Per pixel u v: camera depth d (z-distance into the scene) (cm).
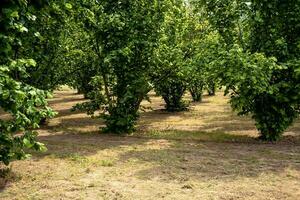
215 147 1168
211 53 1198
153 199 718
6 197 729
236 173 882
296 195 737
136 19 1373
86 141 1268
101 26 1339
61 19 1140
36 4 810
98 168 929
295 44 1185
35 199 719
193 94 2688
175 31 1513
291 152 1094
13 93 679
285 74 1191
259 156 1044
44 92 770
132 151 1109
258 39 1241
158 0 1393
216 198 721
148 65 1443
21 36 839
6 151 775
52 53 1514
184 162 981
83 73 2064
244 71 1067
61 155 1056
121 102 1412
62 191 762
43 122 1681
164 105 2370
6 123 750
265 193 748
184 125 1655
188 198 721
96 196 735
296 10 1176
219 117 1884
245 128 1554
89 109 1477
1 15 717
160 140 1293
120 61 1383
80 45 1553
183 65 1389
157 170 909
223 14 1277
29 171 898
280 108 1209
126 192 756
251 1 1233
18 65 725
